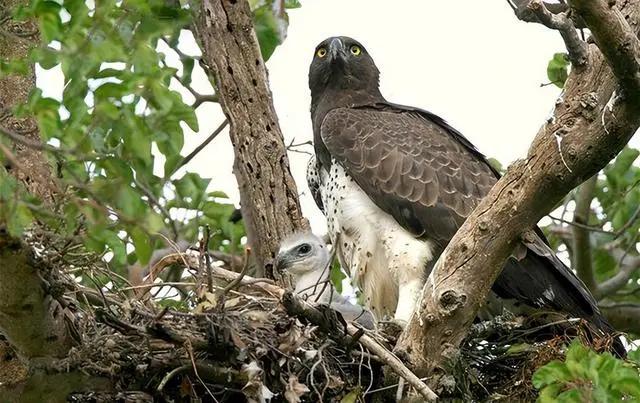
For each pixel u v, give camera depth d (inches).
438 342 457.7
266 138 564.7
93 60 377.7
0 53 475.5
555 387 398.3
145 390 441.1
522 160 432.5
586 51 421.7
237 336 430.0
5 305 408.5
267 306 467.8
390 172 574.6
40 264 400.2
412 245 563.5
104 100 380.5
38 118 368.2
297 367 443.8
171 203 610.5
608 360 393.4
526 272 546.6
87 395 442.0
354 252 581.6
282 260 558.6
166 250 591.8
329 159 607.2
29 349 430.9
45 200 413.7
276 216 565.0
